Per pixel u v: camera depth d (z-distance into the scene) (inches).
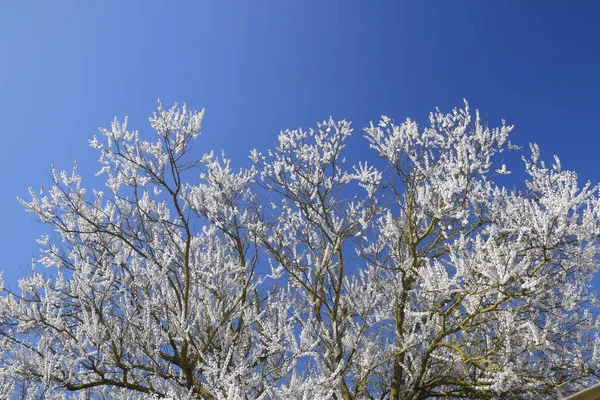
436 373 375.2
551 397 319.3
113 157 347.6
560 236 264.5
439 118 412.8
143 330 317.4
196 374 322.7
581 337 354.3
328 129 430.9
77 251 357.7
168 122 344.2
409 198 423.5
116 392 344.2
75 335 297.1
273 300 386.9
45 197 353.7
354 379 371.2
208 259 353.4
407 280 382.9
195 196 401.1
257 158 434.9
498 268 261.7
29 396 274.4
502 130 386.6
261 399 262.5
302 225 440.5
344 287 404.5
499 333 317.1
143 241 355.3
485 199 378.3
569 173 272.7
